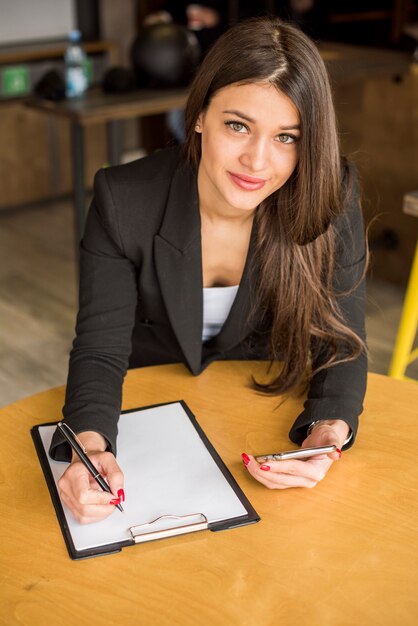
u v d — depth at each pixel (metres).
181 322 1.50
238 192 1.29
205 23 5.24
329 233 1.44
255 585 1.03
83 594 1.01
